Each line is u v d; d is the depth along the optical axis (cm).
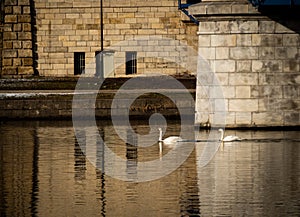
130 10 13638
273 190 6059
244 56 9019
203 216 5409
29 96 10806
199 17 9038
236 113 9062
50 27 13725
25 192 6041
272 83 9044
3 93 11125
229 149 7825
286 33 9025
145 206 5644
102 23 13538
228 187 6172
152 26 13612
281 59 9038
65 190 6106
